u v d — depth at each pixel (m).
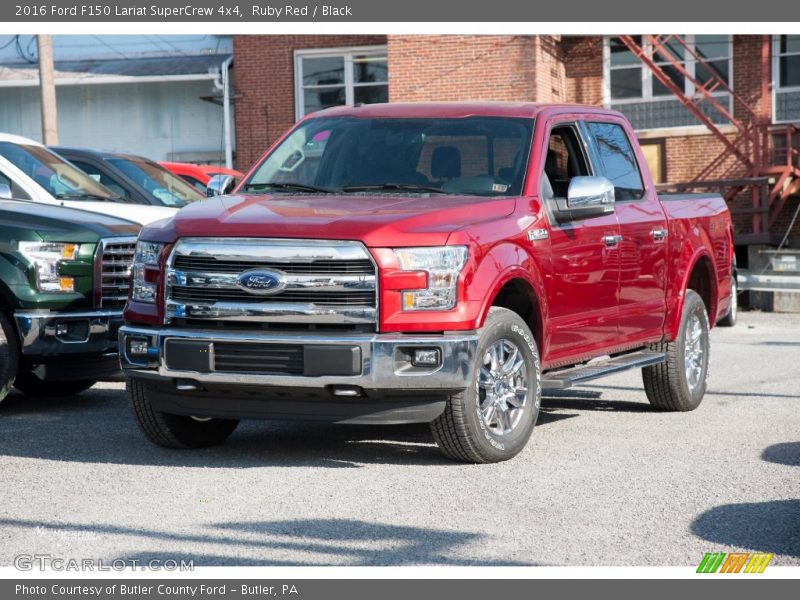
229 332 6.73
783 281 22.39
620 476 6.73
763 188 25.31
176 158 34.34
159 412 7.35
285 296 6.64
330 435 8.18
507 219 7.17
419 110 8.18
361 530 5.50
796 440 7.96
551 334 7.58
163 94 34.34
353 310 6.57
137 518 5.71
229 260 6.72
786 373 11.94
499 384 7.09
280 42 31.83
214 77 32.03
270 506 5.96
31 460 7.21
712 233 10.00
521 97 26.84
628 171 8.97
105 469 6.93
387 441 7.92
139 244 7.14
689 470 6.90
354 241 6.58
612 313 8.31
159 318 6.96
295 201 7.28
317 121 8.36
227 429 7.78
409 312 6.60
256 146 32.19
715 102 26.39
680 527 5.57
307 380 6.57
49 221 9.32
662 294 9.00
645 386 9.30
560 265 7.59
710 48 27.98
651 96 28.52
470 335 6.69
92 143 34.84
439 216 6.88
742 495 6.25
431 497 6.17
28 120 35.09
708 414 9.23
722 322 18.48
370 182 7.73
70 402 9.89
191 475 6.74
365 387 6.54
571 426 8.59
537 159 7.69
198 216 6.99
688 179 28.14
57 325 9.10
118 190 13.36
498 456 7.07
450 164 7.73
